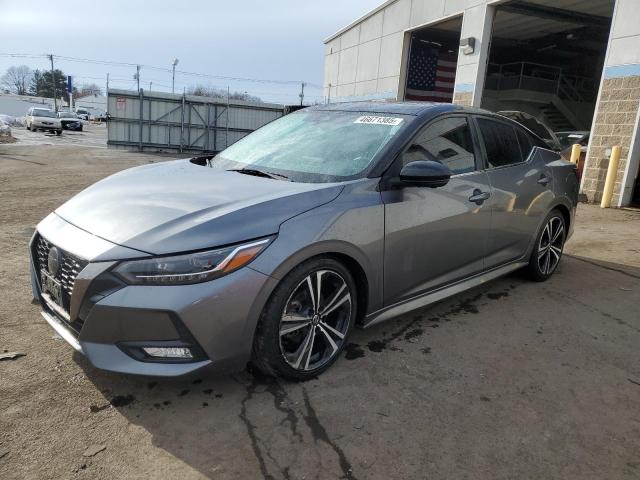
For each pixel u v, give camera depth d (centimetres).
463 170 372
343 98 2252
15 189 930
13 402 257
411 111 361
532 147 459
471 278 396
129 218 263
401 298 336
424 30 1736
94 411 254
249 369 299
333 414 260
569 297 445
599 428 261
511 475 224
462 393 285
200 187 300
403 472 222
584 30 1977
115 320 238
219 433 242
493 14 1345
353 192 297
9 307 367
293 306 275
